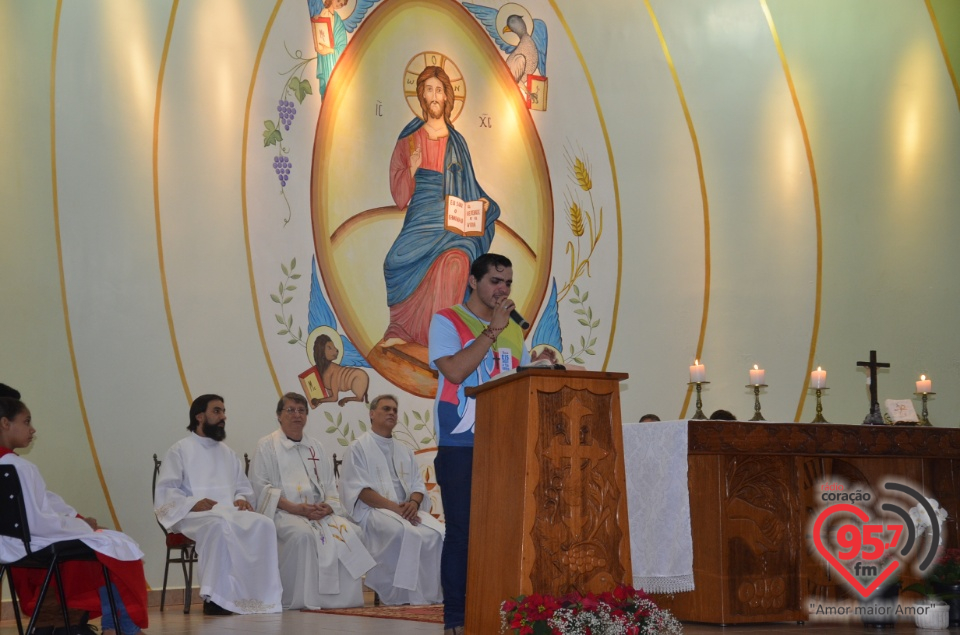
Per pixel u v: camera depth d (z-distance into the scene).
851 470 5.22
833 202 9.65
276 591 6.46
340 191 8.27
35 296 6.89
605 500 3.70
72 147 7.15
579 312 9.00
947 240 9.73
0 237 6.79
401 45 8.66
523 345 4.41
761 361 9.34
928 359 9.56
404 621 5.66
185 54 7.69
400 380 8.35
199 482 6.76
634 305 9.18
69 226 7.08
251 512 6.56
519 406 3.71
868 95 9.73
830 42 9.74
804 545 5.00
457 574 4.12
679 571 4.48
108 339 7.15
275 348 7.85
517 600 3.50
